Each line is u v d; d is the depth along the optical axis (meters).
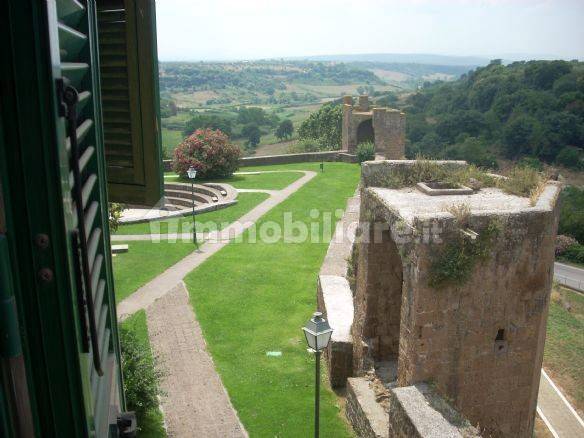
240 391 12.01
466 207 8.71
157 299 16.69
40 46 1.81
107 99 3.94
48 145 1.86
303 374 12.73
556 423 14.29
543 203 9.27
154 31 3.76
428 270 8.59
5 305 1.82
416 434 7.80
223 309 15.98
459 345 9.06
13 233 1.87
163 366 12.94
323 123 65.38
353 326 12.48
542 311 9.32
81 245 2.09
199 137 34.22
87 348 2.13
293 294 16.98
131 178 4.03
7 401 1.90
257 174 36.00
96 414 2.46
